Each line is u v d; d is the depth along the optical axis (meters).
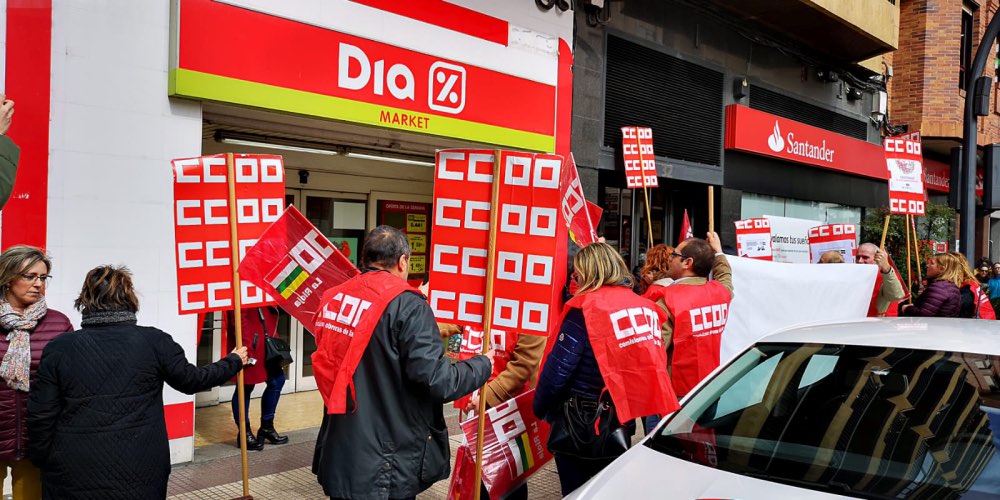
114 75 5.23
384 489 2.98
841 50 13.77
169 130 5.52
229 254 4.23
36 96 4.90
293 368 8.02
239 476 5.30
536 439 3.95
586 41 9.43
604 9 9.61
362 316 3.02
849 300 5.89
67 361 2.95
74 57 5.06
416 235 8.84
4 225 4.80
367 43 6.65
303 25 6.18
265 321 6.00
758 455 2.84
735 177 12.14
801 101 13.68
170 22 5.49
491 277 3.62
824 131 13.94
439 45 7.27
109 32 5.21
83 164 5.11
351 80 6.55
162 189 5.49
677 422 3.22
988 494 2.40
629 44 10.16
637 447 3.13
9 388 3.37
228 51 5.70
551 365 3.45
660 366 3.41
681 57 10.98
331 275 3.97
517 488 4.01
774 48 12.84
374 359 3.01
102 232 5.20
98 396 2.95
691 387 4.36
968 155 9.66
